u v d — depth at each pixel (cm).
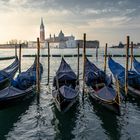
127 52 2134
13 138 1406
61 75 2306
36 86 2275
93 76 2280
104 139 1376
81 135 1434
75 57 8569
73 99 1773
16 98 1845
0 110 1795
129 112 1822
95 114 1784
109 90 1867
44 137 1414
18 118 1727
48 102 2120
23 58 8106
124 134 1438
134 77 2252
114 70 2730
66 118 1712
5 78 2369
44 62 6475
